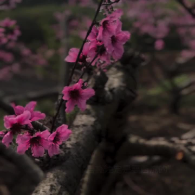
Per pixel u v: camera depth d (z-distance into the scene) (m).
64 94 0.91
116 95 1.44
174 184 4.29
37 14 14.32
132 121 6.56
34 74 11.59
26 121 0.89
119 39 0.93
